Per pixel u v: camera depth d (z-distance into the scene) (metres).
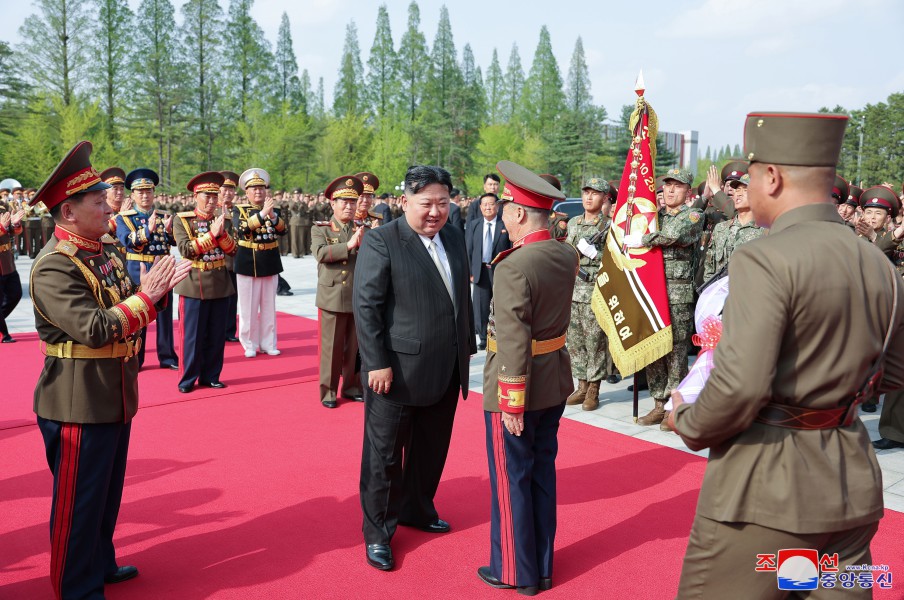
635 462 4.37
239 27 58.56
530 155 61.88
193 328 5.86
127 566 3.04
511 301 2.73
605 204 6.51
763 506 1.72
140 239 6.43
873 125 37.84
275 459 4.39
